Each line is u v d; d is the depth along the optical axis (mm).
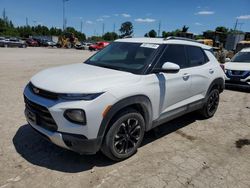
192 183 3221
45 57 20062
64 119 3027
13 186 2945
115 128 3344
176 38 4684
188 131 4938
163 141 4398
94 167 3428
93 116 3033
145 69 3789
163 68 3758
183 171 3475
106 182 3123
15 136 4168
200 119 5688
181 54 4582
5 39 36750
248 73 8859
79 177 3188
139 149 4027
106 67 4066
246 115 6180
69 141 3068
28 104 3445
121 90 3273
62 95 3035
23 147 3830
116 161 3607
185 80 4465
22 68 12016
